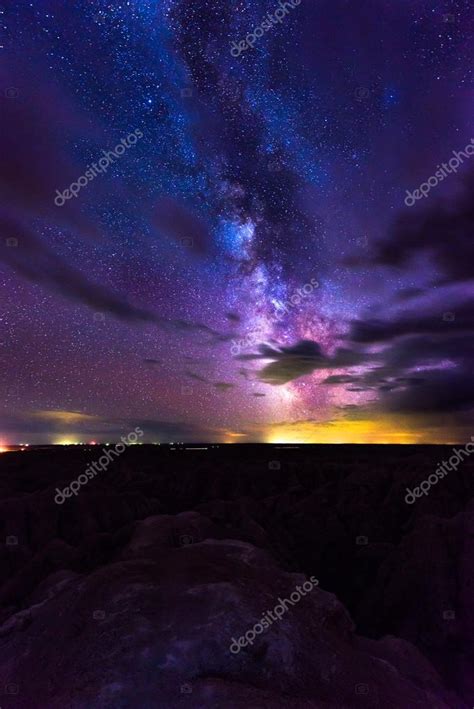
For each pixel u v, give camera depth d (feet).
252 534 43.73
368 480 68.03
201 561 23.88
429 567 37.52
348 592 48.88
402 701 18.28
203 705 14.78
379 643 24.07
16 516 50.06
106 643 17.67
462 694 29.27
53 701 15.97
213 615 18.56
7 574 40.78
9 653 20.16
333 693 17.19
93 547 38.14
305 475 81.20
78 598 21.12
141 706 14.98
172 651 17.01
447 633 33.30
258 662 17.29
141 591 20.33
